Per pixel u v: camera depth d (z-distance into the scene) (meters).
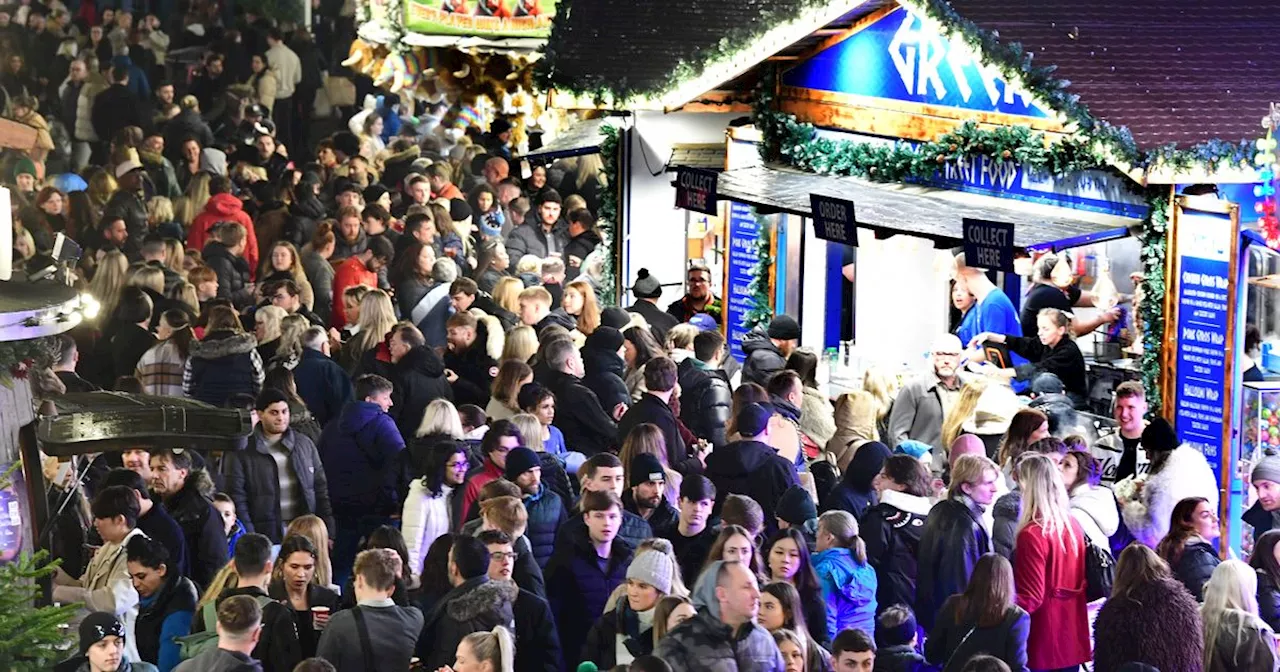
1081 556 15.73
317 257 27.23
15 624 10.88
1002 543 16.39
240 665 13.39
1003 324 23.23
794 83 25.83
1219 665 15.00
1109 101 20.80
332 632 13.95
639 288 25.42
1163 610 14.59
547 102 27.05
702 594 13.27
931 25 22.22
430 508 17.30
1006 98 22.47
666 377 19.33
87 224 29.50
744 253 26.84
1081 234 21.03
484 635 13.09
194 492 16.77
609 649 14.35
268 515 18.28
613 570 15.71
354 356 23.08
